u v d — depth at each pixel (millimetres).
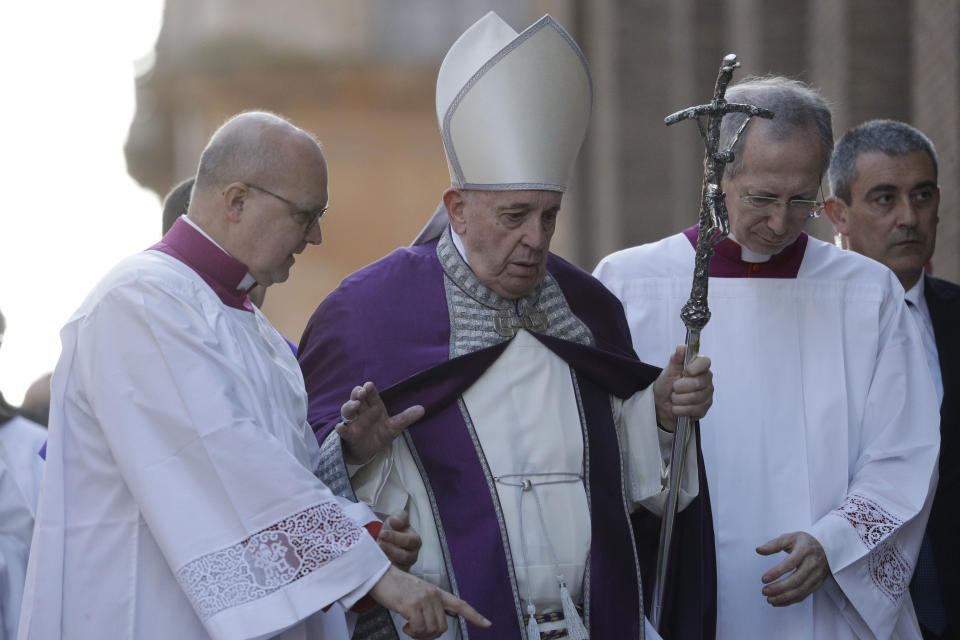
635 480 7418
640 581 7152
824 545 7461
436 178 32406
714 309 8281
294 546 6012
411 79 32094
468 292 7238
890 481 7816
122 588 6172
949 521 8570
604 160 24750
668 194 24750
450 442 7004
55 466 6230
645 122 24719
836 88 21391
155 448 6070
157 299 6199
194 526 6000
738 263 8312
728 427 8125
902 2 21250
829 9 21609
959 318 9062
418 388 7012
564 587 6848
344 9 32250
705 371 7094
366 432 6688
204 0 32250
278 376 6637
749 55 23469
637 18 24734
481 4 32250
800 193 7609
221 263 6477
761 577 7953
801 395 8125
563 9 25219
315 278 32094
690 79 24547
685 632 7582
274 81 31984
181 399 6078
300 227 6527
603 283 8602
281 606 5934
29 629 6133
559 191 7004
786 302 8242
